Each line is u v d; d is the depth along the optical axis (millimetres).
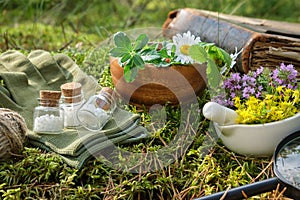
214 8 1196
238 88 714
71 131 688
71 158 649
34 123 693
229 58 744
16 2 1298
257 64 793
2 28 1194
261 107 667
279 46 781
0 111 664
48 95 691
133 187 632
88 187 634
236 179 645
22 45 1076
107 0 1326
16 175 644
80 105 699
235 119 665
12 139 653
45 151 676
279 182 576
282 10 1366
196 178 647
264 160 675
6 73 763
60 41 1110
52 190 633
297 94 675
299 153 611
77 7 1201
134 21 1279
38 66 802
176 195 633
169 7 1233
